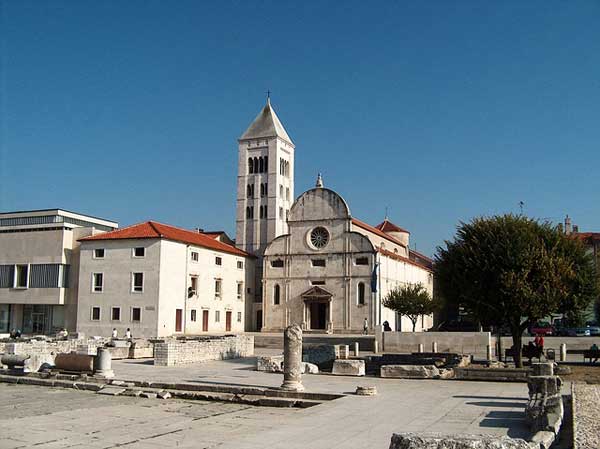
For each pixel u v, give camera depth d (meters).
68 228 90.00
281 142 115.31
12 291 90.81
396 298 83.94
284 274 95.81
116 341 54.12
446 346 60.31
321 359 48.69
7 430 21.38
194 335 81.06
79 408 26.52
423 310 82.69
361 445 17.58
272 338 76.75
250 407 27.09
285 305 95.12
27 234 91.25
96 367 35.28
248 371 40.34
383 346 63.09
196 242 87.44
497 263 44.44
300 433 19.52
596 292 45.16
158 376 36.44
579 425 17.31
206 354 49.19
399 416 22.59
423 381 34.69
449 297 48.09
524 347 45.19
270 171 113.19
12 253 91.75
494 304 44.97
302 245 95.31
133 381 33.31
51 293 88.25
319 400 27.84
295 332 29.97
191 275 86.06
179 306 83.38
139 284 80.94
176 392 30.39
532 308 43.16
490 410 23.92
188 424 22.59
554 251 44.97
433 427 20.36
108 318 81.88
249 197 114.12
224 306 94.38
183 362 46.09
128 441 19.42
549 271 43.19
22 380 35.31
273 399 27.84
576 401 21.55
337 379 35.94
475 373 35.12
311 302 93.94
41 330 89.94
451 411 23.72
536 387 22.75
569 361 48.25
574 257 45.53
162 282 80.19
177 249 83.50
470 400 26.73
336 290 91.94
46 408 26.48
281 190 115.19
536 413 19.70
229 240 119.31
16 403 27.97
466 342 59.56
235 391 30.23
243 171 115.00
